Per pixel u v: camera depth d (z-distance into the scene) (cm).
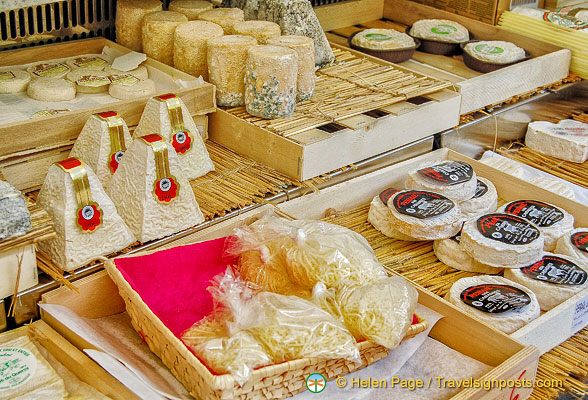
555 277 191
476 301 180
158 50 246
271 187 209
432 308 172
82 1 261
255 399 136
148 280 166
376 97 247
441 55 315
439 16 340
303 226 175
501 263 195
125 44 256
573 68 309
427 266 204
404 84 260
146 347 159
